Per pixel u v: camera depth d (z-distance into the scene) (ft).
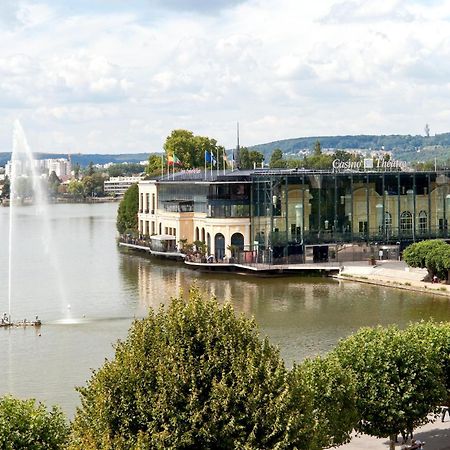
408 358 239.30
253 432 175.01
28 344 384.88
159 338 186.29
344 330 412.16
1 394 306.55
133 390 178.60
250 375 179.73
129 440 173.58
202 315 188.44
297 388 187.93
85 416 185.57
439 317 442.09
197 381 179.52
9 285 586.45
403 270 593.83
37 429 197.77
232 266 646.33
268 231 652.48
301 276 615.98
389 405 233.55
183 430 174.60
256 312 462.60
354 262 647.97
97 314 461.37
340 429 219.82
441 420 282.77
